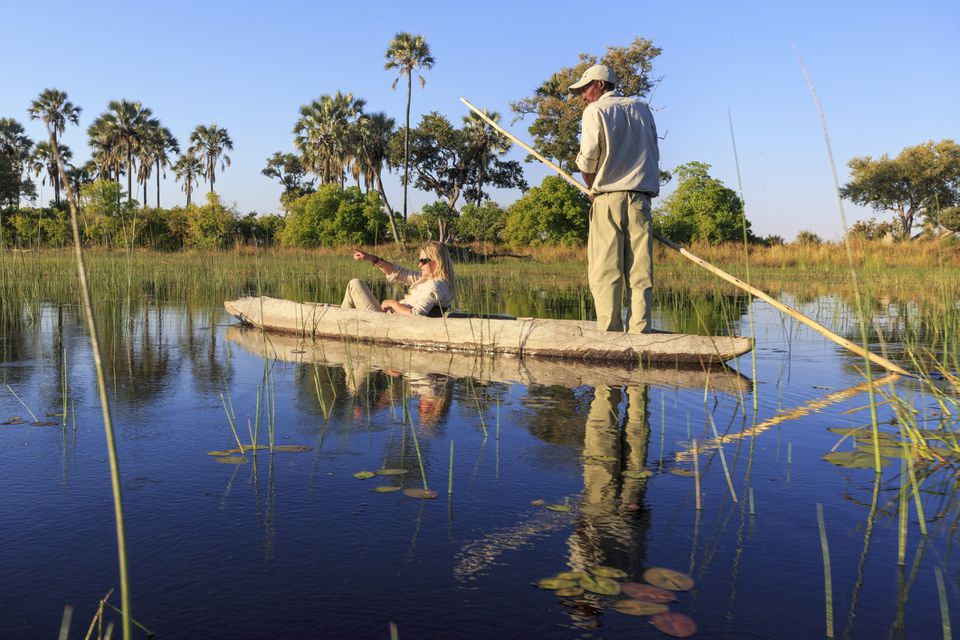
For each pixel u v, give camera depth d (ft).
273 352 17.83
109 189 83.30
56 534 6.49
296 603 5.29
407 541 6.40
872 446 9.58
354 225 117.19
